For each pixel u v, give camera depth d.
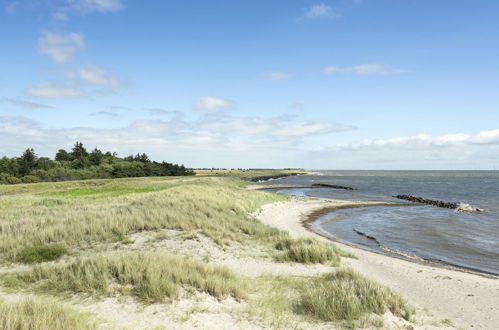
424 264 17.47
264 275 11.97
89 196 39.06
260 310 8.30
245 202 34.78
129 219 18.36
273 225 26.88
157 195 32.34
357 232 26.92
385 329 7.52
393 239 24.28
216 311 7.93
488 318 9.59
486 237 25.11
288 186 91.81
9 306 6.77
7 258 12.62
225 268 10.93
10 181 75.25
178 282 9.00
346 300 8.45
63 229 15.87
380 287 9.59
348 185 100.50
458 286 12.79
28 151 93.44
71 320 6.53
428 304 10.55
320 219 33.50
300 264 14.11
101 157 118.31
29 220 17.91
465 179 153.25
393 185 101.00
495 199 56.81
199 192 37.62
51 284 9.04
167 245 15.33
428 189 82.62
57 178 86.56
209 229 18.30
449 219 34.34
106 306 7.73
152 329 6.77
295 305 8.94
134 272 9.09
